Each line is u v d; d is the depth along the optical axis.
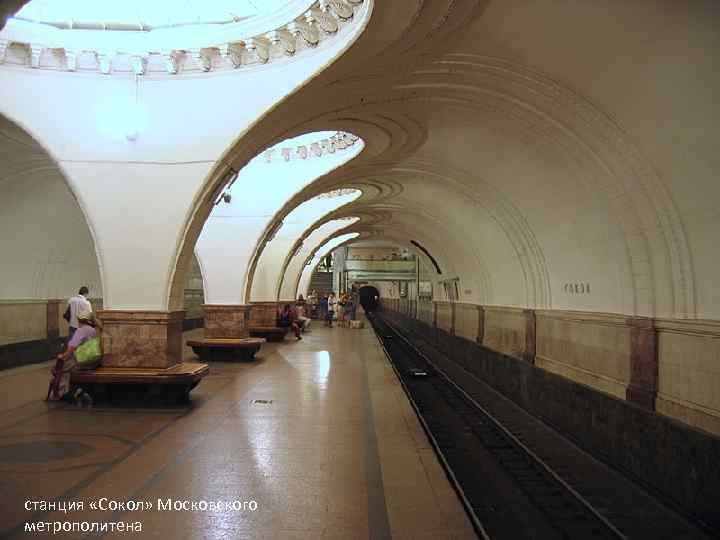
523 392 13.83
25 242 12.71
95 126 8.70
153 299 8.91
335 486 5.08
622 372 9.14
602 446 9.48
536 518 6.54
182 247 8.98
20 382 10.12
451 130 10.88
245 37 8.21
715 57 5.74
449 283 26.61
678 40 5.90
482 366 18.41
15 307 12.98
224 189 9.63
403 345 26.84
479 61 7.86
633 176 7.86
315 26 7.72
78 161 8.73
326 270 49.16
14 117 8.55
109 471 5.34
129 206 8.84
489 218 14.61
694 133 6.59
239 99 8.63
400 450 6.28
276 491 4.93
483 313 19.33
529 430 11.75
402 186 16.59
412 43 7.34
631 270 8.71
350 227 26.70
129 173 8.80
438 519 4.37
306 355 15.80
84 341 8.47
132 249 8.87
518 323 14.82
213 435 6.77
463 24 6.97
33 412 7.77
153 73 8.66
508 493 7.51
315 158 14.31
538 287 13.18
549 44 7.09
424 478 5.33
